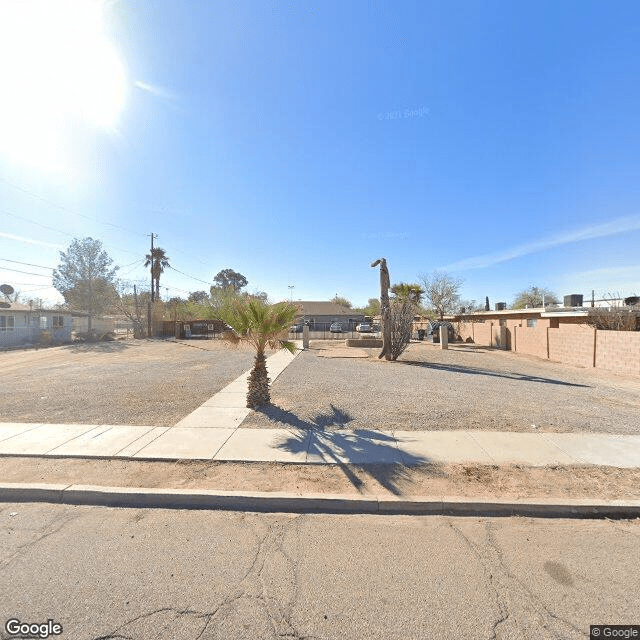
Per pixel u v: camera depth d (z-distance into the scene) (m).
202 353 18.67
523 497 3.83
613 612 2.37
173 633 2.20
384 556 2.95
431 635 2.19
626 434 5.82
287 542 3.16
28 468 4.59
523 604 2.43
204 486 4.11
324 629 2.23
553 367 14.15
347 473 4.45
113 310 33.91
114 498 3.93
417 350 20.94
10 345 24.17
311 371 12.38
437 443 5.42
